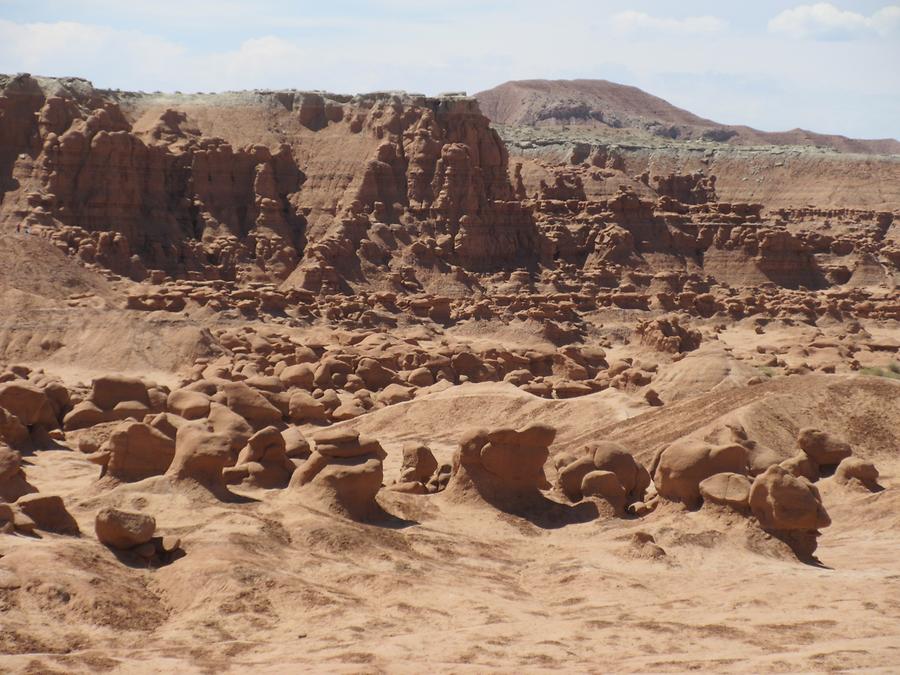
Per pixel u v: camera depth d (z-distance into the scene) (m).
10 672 25.20
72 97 147.88
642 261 160.12
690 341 105.12
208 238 144.25
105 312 103.25
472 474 43.38
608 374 88.75
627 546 37.25
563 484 44.53
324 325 118.62
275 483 42.53
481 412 70.81
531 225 159.62
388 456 60.16
